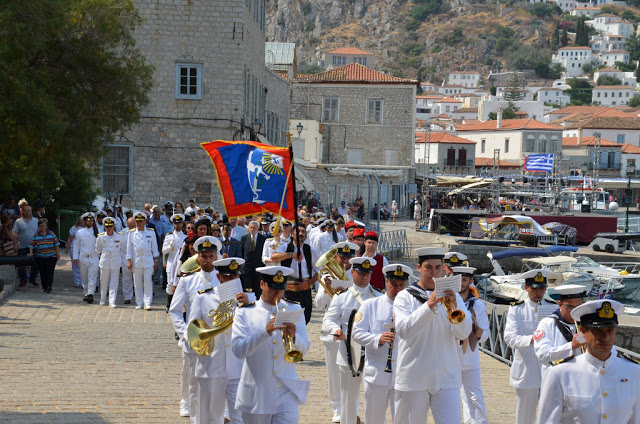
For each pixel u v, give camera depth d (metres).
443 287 7.74
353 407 9.88
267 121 46.91
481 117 190.88
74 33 25.52
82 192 32.69
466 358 9.87
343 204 49.22
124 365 13.09
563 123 164.25
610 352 6.40
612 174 115.06
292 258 13.64
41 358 13.27
